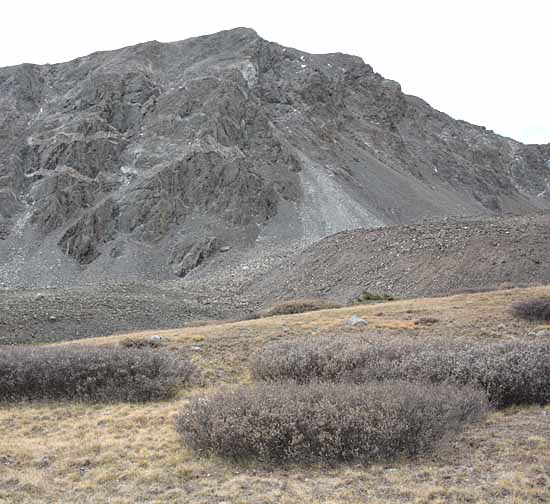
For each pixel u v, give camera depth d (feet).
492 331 70.74
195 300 209.67
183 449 29.99
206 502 22.90
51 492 24.79
